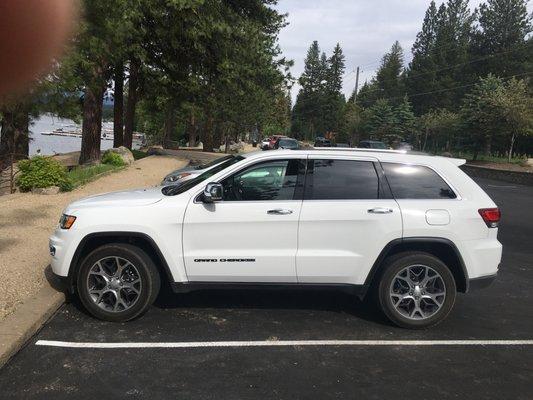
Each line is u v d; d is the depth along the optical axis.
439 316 5.30
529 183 26.12
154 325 5.22
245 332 5.12
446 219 5.25
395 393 4.02
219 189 5.12
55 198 11.59
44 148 39.62
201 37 21.72
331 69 101.06
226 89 27.78
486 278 5.36
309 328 5.28
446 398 3.97
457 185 5.44
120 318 5.23
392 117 61.66
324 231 5.23
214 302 5.94
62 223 5.34
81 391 3.91
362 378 4.26
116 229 5.16
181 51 23.06
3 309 5.11
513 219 13.51
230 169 5.38
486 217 5.35
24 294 5.54
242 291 6.34
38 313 5.08
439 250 5.46
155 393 3.91
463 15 74.44
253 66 28.42
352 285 5.32
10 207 10.28
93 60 13.23
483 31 65.12
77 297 5.93
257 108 46.19
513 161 36.00
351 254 5.25
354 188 5.37
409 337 5.14
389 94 92.75
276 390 4.01
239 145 51.22
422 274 5.32
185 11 19.80
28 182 12.14
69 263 5.22
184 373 4.25
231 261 5.22
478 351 4.87
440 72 74.12
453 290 5.27
